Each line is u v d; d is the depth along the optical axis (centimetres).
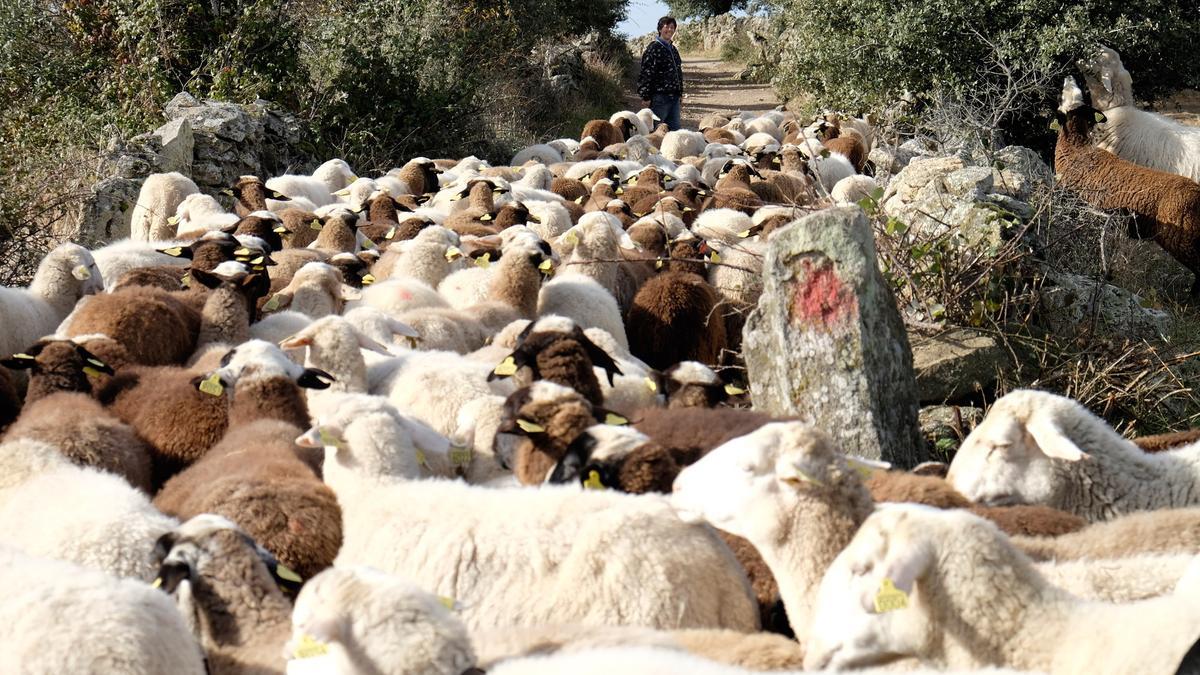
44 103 1825
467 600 530
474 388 786
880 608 448
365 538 568
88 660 411
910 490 626
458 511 559
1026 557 469
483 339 984
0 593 432
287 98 2033
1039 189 1190
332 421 620
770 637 497
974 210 1058
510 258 1053
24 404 802
